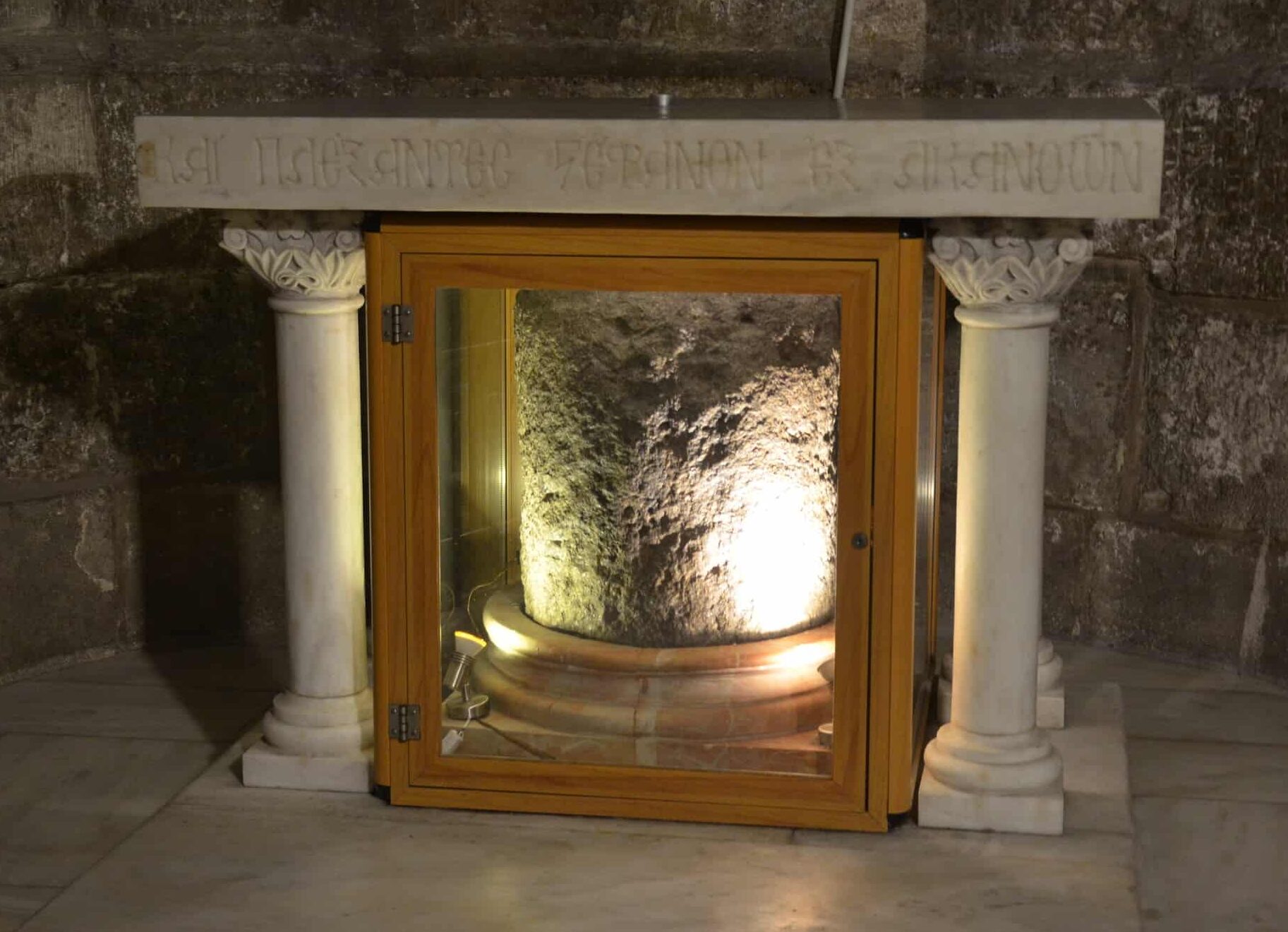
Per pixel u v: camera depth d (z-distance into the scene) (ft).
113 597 11.72
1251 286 10.85
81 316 11.31
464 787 8.76
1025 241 7.79
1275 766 9.71
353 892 7.95
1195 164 10.96
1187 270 11.12
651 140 7.63
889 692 8.27
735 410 8.35
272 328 11.95
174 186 8.04
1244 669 11.26
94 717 10.52
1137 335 11.41
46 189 11.10
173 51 11.40
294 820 8.70
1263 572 11.09
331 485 8.87
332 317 8.68
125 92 11.35
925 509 8.88
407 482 8.46
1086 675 11.28
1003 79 11.28
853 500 8.09
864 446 8.02
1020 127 7.34
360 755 9.07
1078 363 11.63
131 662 11.62
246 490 12.05
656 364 8.41
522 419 8.55
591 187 7.72
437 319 8.32
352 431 8.90
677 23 11.41
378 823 8.65
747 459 8.39
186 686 11.12
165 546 11.84
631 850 8.32
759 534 8.46
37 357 11.18
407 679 8.68
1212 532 11.31
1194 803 9.18
